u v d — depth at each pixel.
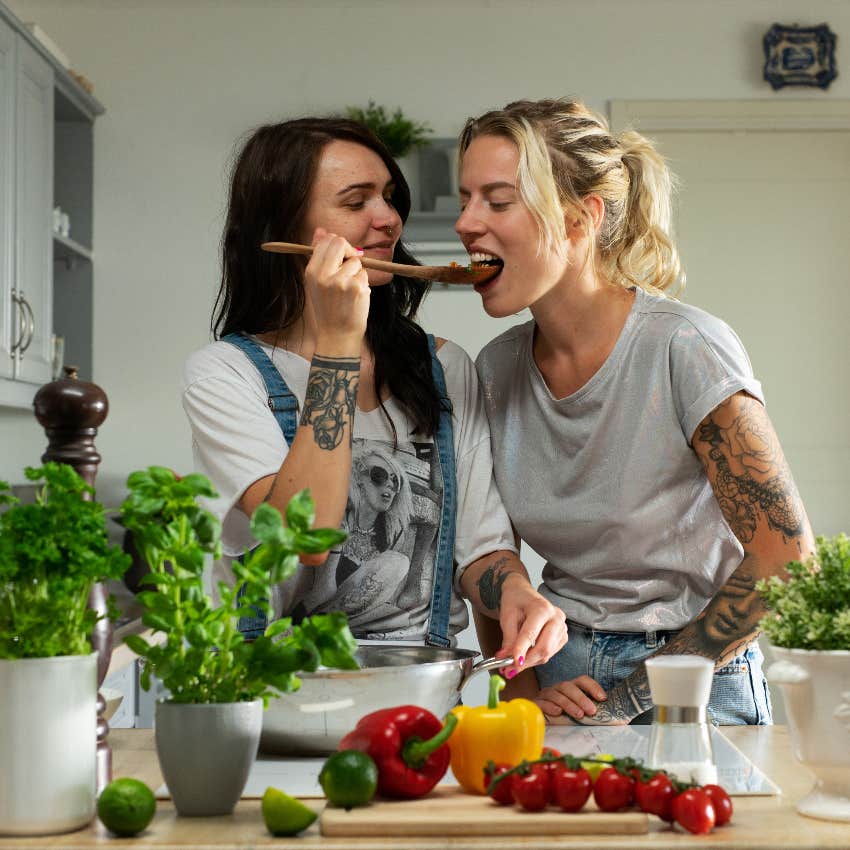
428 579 1.58
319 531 1.00
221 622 1.01
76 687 0.96
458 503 1.65
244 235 1.63
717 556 1.60
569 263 1.57
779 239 4.32
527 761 1.01
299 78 4.25
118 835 0.95
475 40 4.26
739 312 4.31
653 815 1.00
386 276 1.56
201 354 1.60
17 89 3.40
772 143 4.30
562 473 1.62
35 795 0.94
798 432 4.30
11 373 3.36
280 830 0.95
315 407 1.42
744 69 4.28
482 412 1.71
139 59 4.27
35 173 3.56
